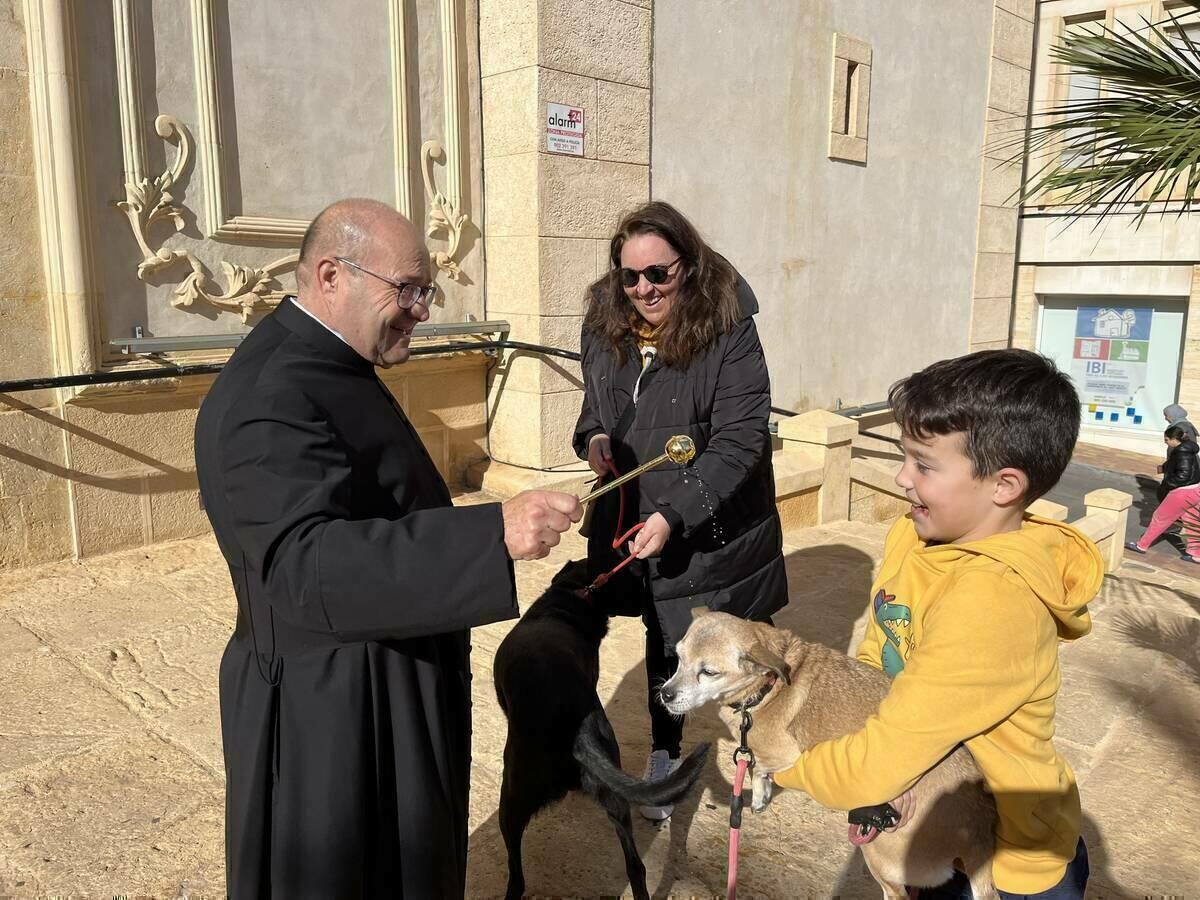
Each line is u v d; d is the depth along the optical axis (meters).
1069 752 3.48
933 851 1.69
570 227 6.59
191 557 5.17
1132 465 14.97
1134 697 3.96
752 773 2.79
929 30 10.16
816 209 9.10
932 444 1.46
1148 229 14.48
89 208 4.77
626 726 3.54
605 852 2.79
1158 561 10.03
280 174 5.60
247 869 1.57
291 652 1.57
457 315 6.68
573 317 6.70
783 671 2.08
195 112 5.17
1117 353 15.96
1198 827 2.98
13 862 2.59
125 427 5.11
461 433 6.84
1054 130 4.82
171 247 5.17
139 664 3.86
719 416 2.63
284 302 1.74
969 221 11.35
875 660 1.82
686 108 7.56
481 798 3.04
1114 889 2.65
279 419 1.49
